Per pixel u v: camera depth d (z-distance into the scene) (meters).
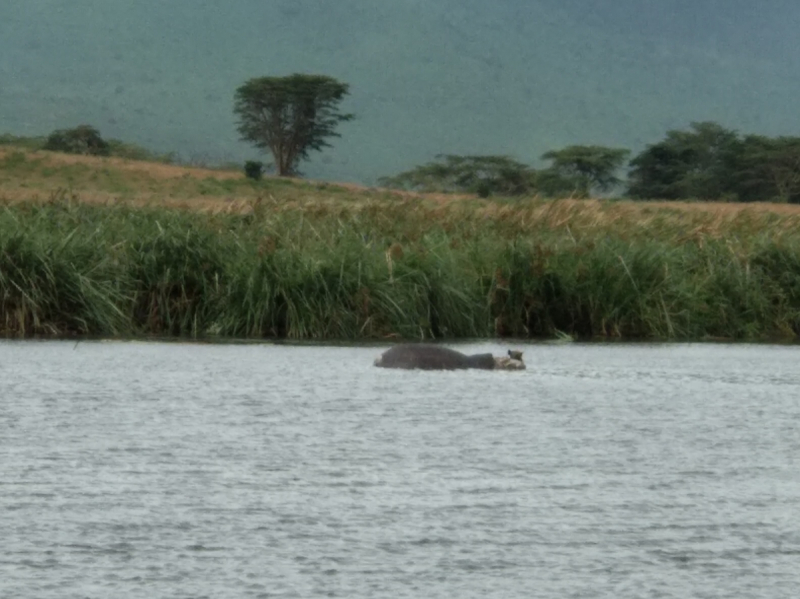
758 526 24.30
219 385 46.19
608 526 24.27
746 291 83.88
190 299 77.38
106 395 42.91
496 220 93.38
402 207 94.69
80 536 23.22
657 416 38.59
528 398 42.91
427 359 52.62
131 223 82.88
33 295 74.38
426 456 31.20
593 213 95.38
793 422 37.44
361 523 24.39
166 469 29.30
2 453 31.23
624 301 80.88
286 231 84.00
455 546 22.77
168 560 21.73
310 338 75.31
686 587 20.50
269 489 27.22
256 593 20.03
